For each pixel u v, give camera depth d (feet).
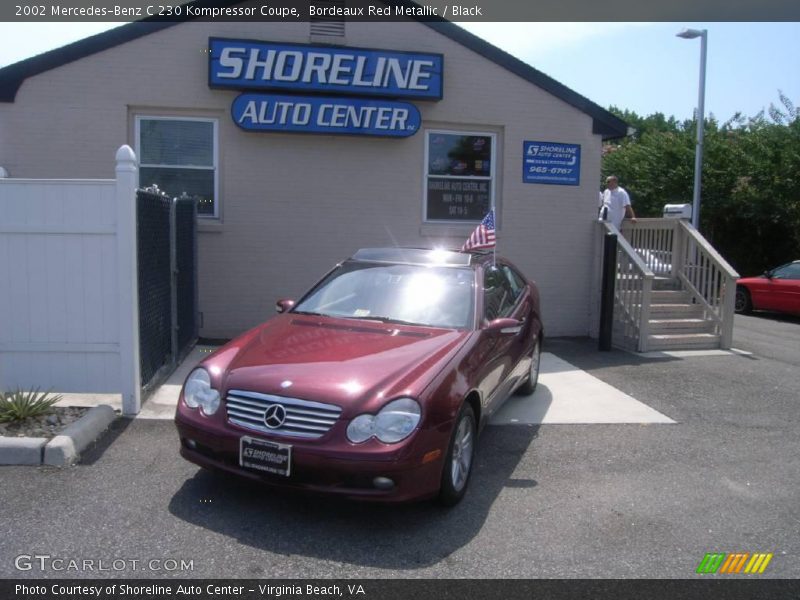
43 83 29.50
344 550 12.71
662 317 33.86
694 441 19.43
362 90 30.76
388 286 18.92
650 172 72.59
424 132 32.60
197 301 30.09
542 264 34.37
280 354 15.14
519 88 33.14
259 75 29.84
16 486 14.94
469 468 15.52
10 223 19.54
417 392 13.57
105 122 29.91
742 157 63.26
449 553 12.74
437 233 32.94
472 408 16.05
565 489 15.88
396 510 14.47
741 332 40.45
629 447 18.81
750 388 25.43
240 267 31.50
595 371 27.61
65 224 19.57
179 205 26.16
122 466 16.20
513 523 14.05
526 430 20.04
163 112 30.55
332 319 17.83
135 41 29.86
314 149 31.60
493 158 33.65
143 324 20.93
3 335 19.85
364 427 13.08
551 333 34.83
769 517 14.64
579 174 34.30
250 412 13.74
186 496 14.70
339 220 32.07
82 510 13.93
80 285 19.75
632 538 13.55
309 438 13.14
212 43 29.40
